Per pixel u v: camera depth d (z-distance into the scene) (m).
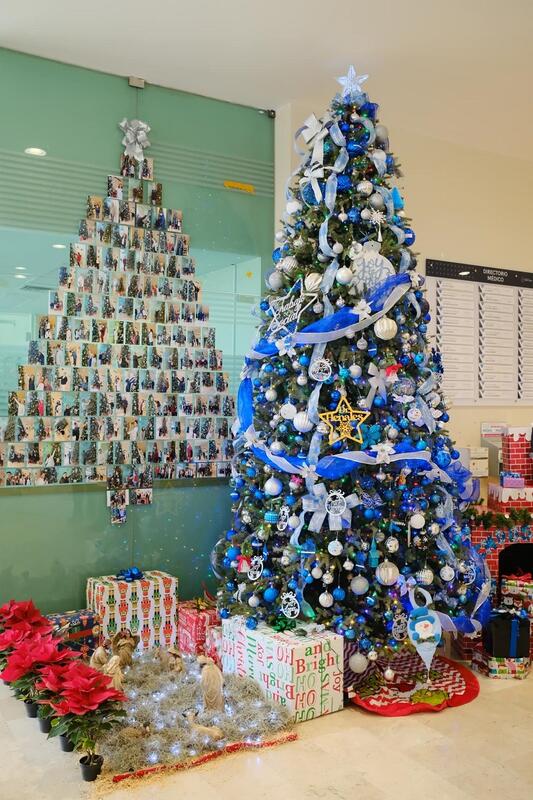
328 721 2.82
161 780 2.37
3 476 3.51
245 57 3.65
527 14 3.25
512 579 3.76
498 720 2.85
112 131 3.83
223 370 4.12
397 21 3.30
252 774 2.41
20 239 3.58
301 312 3.10
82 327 3.71
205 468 4.05
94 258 3.75
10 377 3.54
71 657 2.85
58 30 3.37
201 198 4.09
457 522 3.32
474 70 3.77
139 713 2.69
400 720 2.84
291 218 3.38
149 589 3.57
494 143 4.79
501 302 4.96
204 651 3.43
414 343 3.20
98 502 3.76
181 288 4.00
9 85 3.56
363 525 3.08
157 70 3.79
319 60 3.68
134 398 3.85
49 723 2.67
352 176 3.11
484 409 4.88
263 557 3.14
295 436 3.12
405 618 3.07
